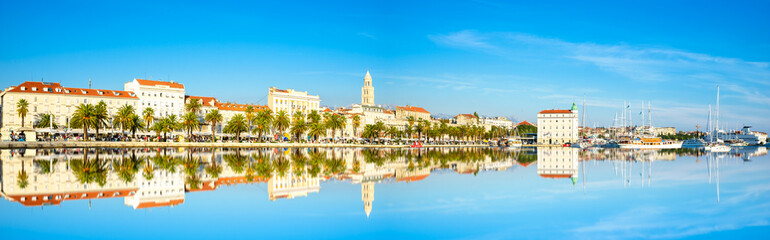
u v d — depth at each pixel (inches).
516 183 2362.2
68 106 6973.4
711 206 1758.1
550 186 2251.5
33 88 6776.6
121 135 6643.7
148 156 3944.4
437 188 2159.2
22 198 1760.6
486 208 1684.3
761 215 1609.3
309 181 2368.4
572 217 1558.8
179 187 2076.8
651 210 1673.2
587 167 3494.1
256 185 2174.0
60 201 1715.1
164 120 6678.2
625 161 4320.9
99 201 1724.9
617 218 1552.7
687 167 3499.0
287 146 6978.4
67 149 4891.7
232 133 7504.9
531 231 1392.7
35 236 1272.1
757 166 3599.9
